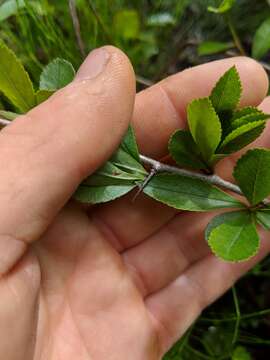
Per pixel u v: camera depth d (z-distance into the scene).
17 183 0.10
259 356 0.16
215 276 0.14
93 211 0.13
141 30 0.16
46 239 0.12
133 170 0.11
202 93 0.12
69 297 0.12
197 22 0.17
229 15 0.15
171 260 0.13
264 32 0.14
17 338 0.10
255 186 0.11
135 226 0.13
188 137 0.11
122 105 0.10
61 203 0.10
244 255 0.10
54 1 0.16
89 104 0.10
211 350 0.15
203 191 0.11
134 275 0.13
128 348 0.13
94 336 0.12
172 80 0.12
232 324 0.15
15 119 0.10
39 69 0.15
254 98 0.13
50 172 0.10
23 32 0.15
